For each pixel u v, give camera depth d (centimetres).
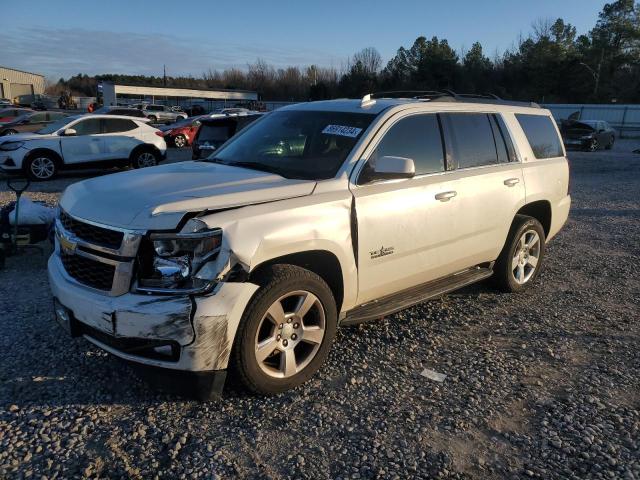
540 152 577
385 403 350
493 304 536
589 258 724
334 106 458
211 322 304
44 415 323
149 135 1552
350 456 296
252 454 295
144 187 352
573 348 442
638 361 421
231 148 470
